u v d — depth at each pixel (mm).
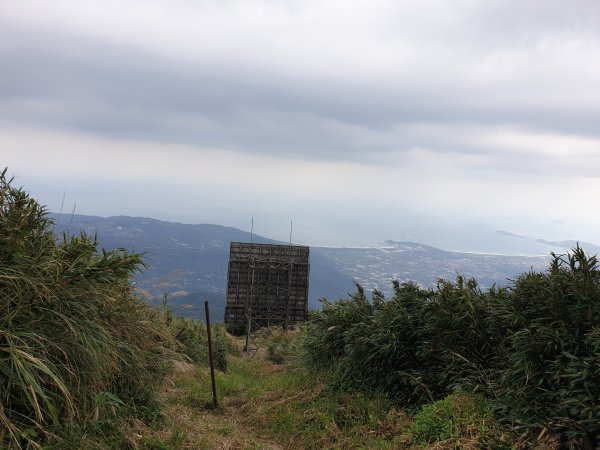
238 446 6324
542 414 5391
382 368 8078
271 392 9570
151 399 6367
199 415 7715
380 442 6352
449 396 6449
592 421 4816
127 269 5176
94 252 5246
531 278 6324
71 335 4527
